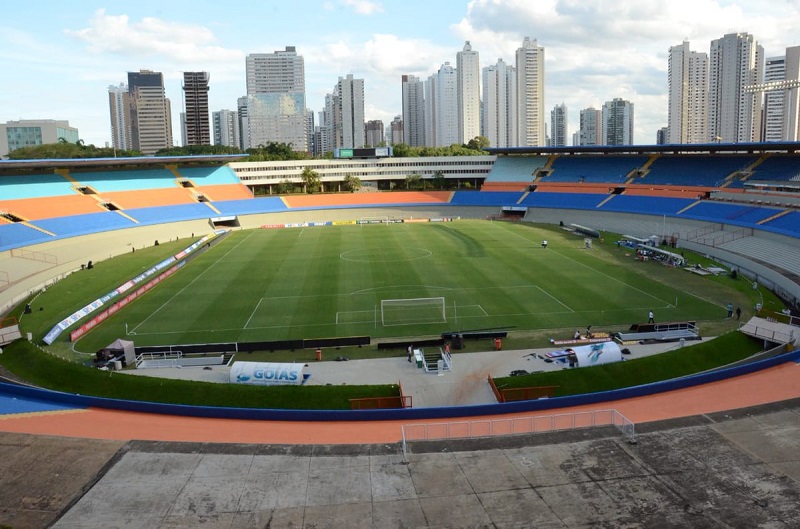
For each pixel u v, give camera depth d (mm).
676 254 84188
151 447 30094
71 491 26250
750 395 35500
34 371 46812
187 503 25297
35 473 27672
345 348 51969
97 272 85250
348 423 34031
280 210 138500
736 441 29297
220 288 73500
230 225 132250
